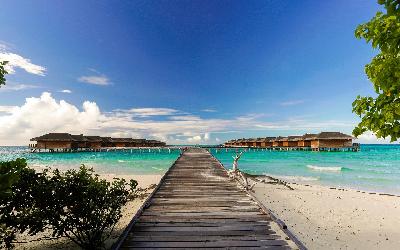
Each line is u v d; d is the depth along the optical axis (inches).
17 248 272.7
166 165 1314.0
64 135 2512.3
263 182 704.4
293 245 199.2
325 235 335.9
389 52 106.0
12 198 217.0
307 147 2748.5
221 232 225.1
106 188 256.5
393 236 334.0
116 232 317.7
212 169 658.8
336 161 1542.8
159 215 273.3
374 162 1486.2
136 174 987.9
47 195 228.7
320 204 496.4
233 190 404.5
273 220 253.1
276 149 3011.8
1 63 133.5
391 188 721.0
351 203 507.5
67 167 1247.5
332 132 2502.5
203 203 323.3
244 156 2003.0
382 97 111.1
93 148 2800.2
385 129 110.0
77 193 238.4
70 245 281.9
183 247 195.5
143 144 3528.5
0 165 128.8
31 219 223.8
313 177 892.6
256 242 204.5
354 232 347.6
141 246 197.0
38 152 2824.8
